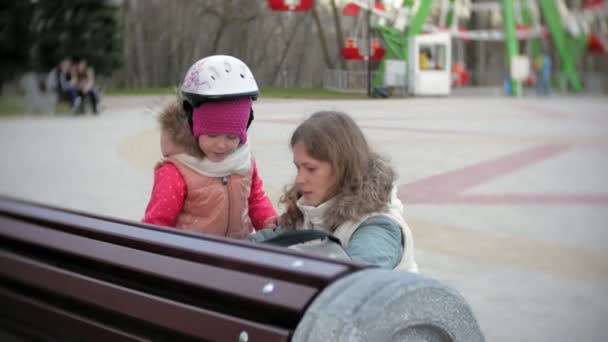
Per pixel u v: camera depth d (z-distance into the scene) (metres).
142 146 3.92
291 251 2.04
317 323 1.74
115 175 3.94
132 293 2.28
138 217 3.46
